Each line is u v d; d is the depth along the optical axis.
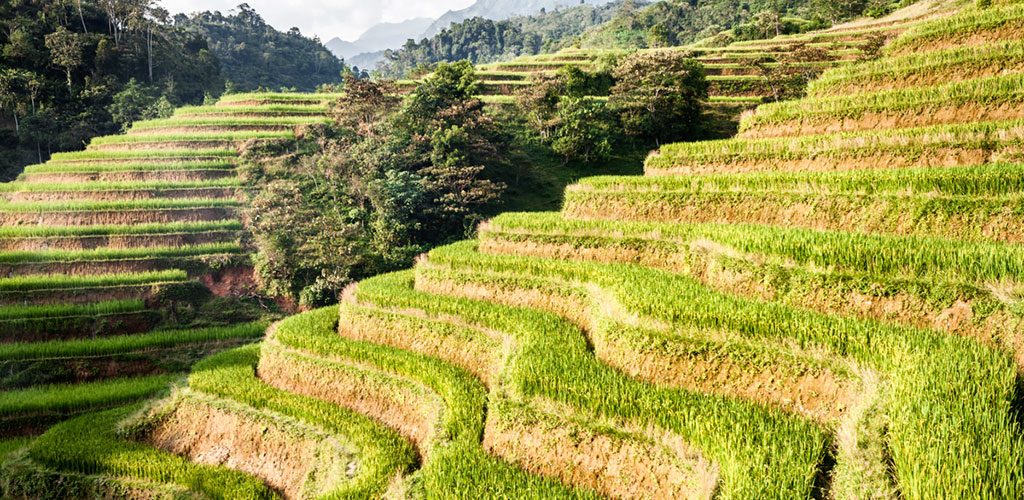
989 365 8.52
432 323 16.59
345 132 47.91
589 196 20.94
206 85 90.44
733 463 8.15
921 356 9.09
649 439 9.71
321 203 38.69
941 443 7.00
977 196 13.96
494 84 63.66
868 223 15.02
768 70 55.03
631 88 51.06
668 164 22.70
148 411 18.17
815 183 17.00
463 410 12.78
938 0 59.59
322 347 17.88
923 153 17.39
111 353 26.00
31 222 36.16
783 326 11.28
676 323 12.52
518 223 20.72
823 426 9.10
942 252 11.72
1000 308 10.21
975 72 21.08
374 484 11.88
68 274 32.22
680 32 117.12
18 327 27.19
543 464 10.70
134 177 41.56
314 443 14.58
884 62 24.28
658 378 11.73
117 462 15.46
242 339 28.38
